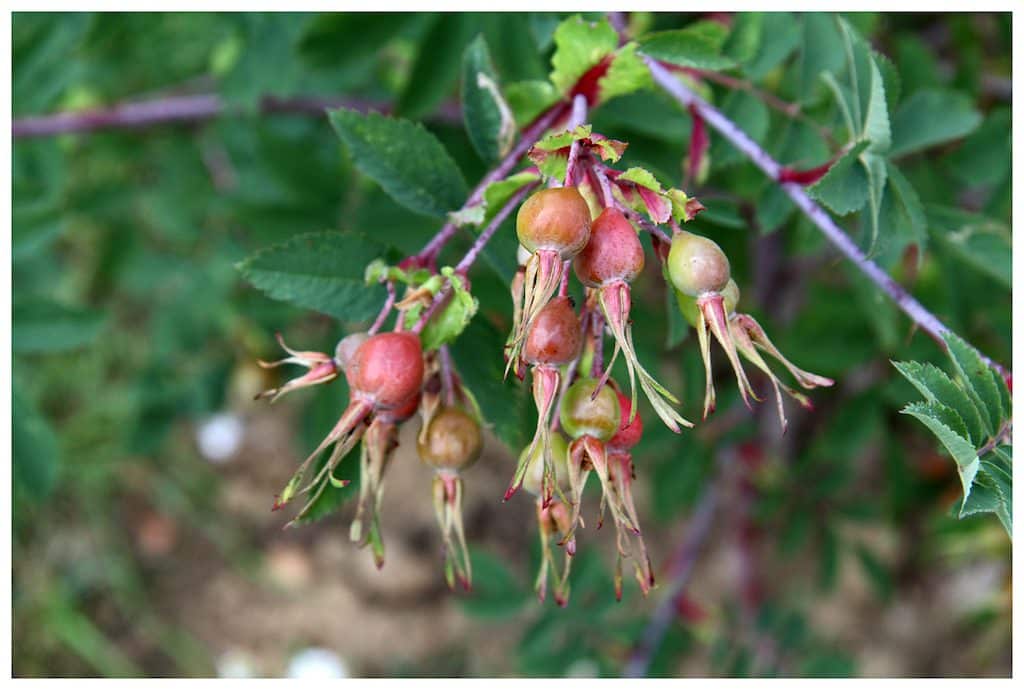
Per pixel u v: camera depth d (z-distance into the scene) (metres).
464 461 0.34
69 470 0.76
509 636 0.78
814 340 0.49
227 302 0.60
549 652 0.54
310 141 0.54
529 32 0.41
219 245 0.65
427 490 0.78
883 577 0.61
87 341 0.44
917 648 0.74
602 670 0.55
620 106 0.40
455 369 0.35
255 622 0.78
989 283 0.44
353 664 0.77
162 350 0.66
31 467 0.43
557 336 0.32
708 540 0.76
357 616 0.78
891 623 0.74
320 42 0.44
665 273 0.33
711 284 0.32
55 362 0.77
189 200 0.62
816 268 0.60
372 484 0.33
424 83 0.43
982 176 0.44
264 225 0.46
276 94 0.47
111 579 0.76
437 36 0.42
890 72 0.36
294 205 0.46
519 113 0.37
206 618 0.77
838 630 0.75
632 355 0.31
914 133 0.40
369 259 0.36
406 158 0.36
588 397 0.32
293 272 0.35
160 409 0.65
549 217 0.31
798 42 0.41
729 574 0.75
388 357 0.33
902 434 0.61
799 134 0.41
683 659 0.60
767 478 0.59
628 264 0.32
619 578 0.33
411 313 0.33
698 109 0.38
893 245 0.40
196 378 0.65
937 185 0.45
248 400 0.80
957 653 0.73
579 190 0.33
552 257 0.31
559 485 0.33
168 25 0.63
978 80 0.47
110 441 0.77
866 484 0.73
